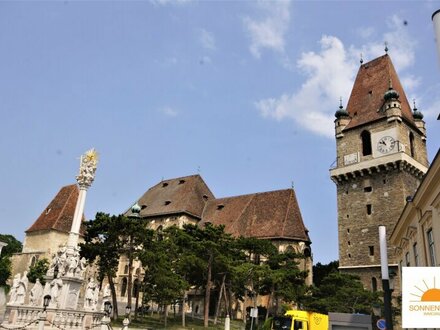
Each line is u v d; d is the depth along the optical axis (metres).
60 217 73.88
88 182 37.53
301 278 58.41
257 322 51.47
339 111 67.75
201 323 52.44
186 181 91.62
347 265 59.75
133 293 74.88
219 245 51.88
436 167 19.33
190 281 57.34
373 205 59.59
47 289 30.83
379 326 20.69
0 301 55.59
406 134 61.22
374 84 68.06
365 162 60.97
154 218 85.56
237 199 86.31
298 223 74.69
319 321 37.19
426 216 22.91
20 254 73.12
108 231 45.88
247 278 55.12
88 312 30.11
